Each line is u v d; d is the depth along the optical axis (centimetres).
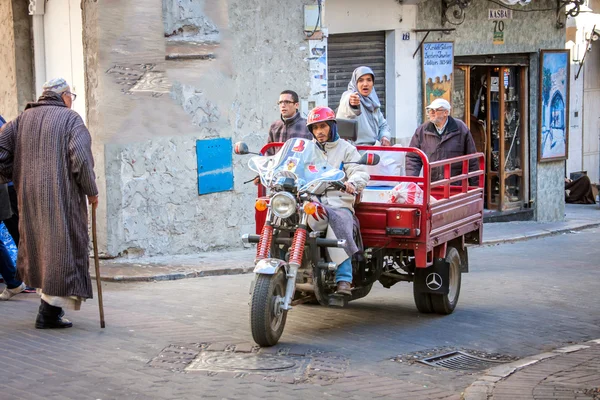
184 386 645
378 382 675
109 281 1062
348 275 799
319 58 1385
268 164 775
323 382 668
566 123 2056
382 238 831
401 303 983
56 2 1258
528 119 1986
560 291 1088
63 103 802
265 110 1329
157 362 703
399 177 839
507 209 1964
